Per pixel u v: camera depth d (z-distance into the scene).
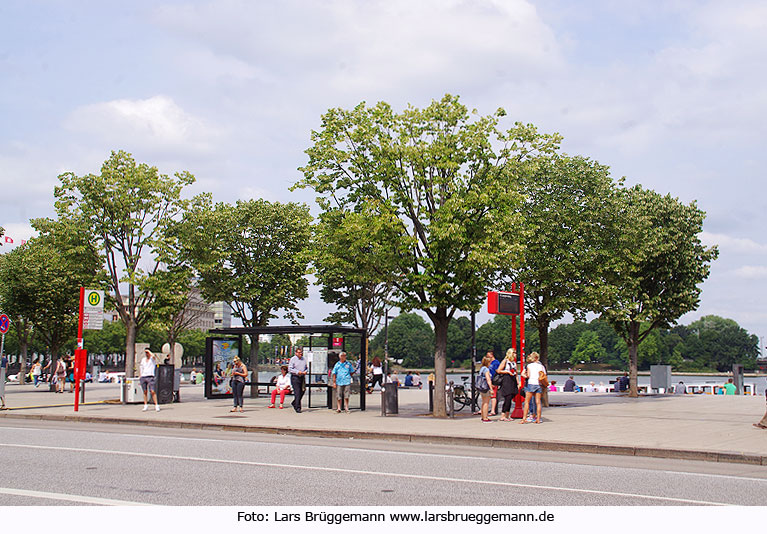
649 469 11.80
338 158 22.52
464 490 9.43
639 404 29.33
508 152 22.75
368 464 11.94
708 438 16.03
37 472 10.66
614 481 10.36
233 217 34.69
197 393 37.44
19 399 30.58
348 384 24.12
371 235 21.20
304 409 25.39
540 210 26.92
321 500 8.67
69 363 37.81
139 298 29.14
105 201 27.75
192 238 28.75
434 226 20.94
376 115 22.52
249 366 30.44
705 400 32.78
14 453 12.95
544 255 26.78
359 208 22.62
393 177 22.27
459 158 22.39
